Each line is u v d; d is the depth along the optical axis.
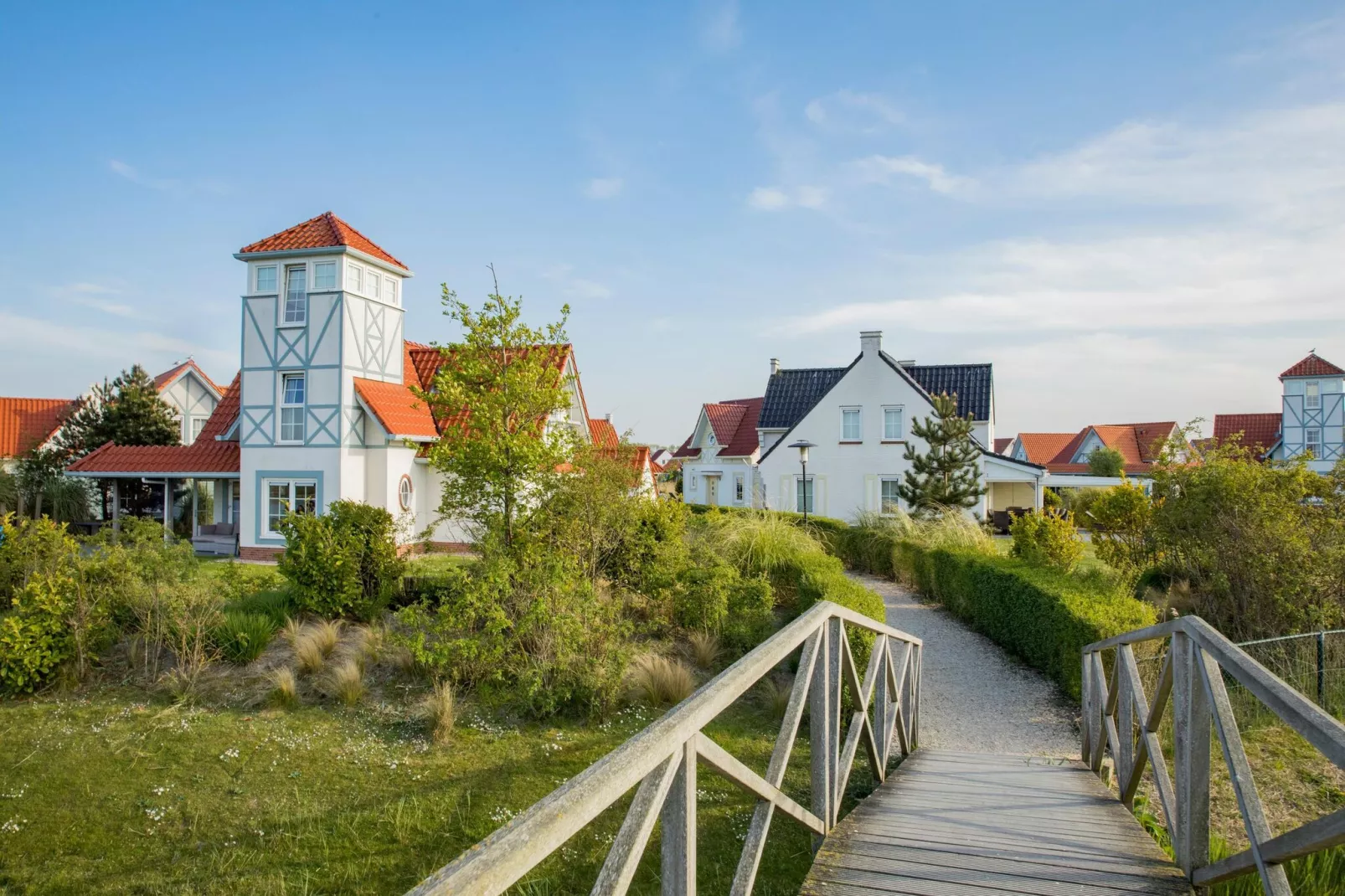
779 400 35.81
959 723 8.73
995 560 13.91
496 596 9.52
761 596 11.70
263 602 11.50
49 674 9.42
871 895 3.51
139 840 6.52
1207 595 11.68
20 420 34.31
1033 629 10.77
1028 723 8.66
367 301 20.84
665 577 11.69
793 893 5.56
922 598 16.56
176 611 9.95
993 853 4.02
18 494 25.20
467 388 11.95
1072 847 4.13
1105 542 13.59
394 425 20.30
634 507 11.93
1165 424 50.53
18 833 6.59
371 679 9.66
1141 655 8.33
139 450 22.30
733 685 2.92
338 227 20.53
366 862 6.19
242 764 7.67
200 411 35.62
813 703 4.34
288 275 20.45
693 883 2.50
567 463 13.09
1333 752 2.40
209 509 27.38
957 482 22.92
